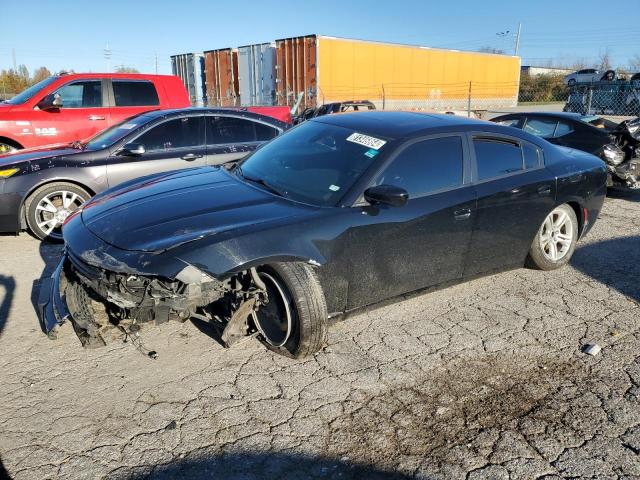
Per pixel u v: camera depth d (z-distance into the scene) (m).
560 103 31.56
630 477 2.37
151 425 2.66
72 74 8.56
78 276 3.21
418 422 2.73
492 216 4.02
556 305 4.18
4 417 2.70
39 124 8.15
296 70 19.06
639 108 17.42
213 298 2.98
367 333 3.67
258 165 4.09
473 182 3.94
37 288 4.39
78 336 3.33
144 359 3.28
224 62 21.92
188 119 6.14
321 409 2.82
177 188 3.75
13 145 8.09
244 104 21.19
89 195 5.67
